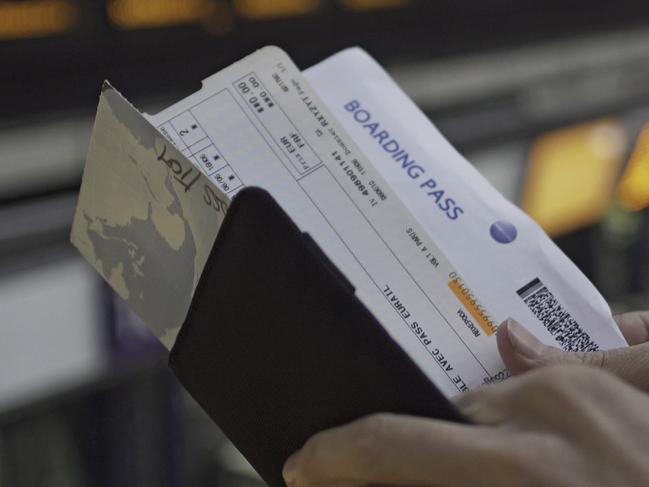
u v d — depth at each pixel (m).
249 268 0.42
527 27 2.80
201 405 0.49
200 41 2.10
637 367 0.53
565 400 0.34
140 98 2.03
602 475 0.32
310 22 2.30
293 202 0.53
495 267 0.57
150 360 1.95
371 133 0.60
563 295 0.57
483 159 2.67
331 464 0.39
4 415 1.77
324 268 0.40
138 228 0.50
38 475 1.86
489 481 0.34
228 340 0.45
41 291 1.77
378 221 0.54
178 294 0.50
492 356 0.53
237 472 2.11
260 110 0.55
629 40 3.16
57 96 1.88
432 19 2.55
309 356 0.42
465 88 2.70
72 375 1.86
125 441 1.97
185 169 0.45
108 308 1.87
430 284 0.53
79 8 1.87
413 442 0.36
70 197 1.93
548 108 2.90
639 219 3.08
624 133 3.07
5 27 1.77
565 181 2.91
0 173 1.83
